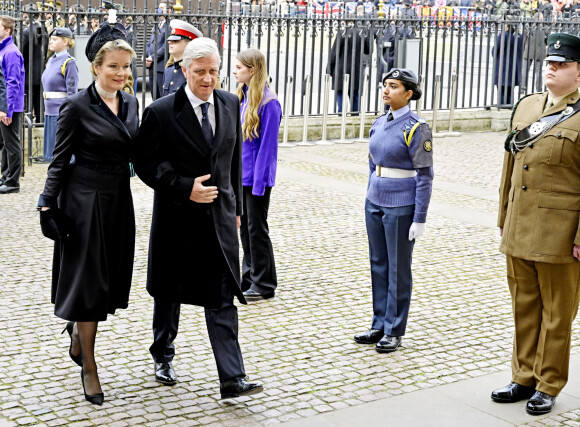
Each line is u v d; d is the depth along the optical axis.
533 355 5.57
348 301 7.45
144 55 13.92
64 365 5.91
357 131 16.78
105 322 6.71
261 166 7.17
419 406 5.46
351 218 10.39
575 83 5.32
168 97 5.41
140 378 5.75
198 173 5.37
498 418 5.32
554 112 5.36
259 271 7.40
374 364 6.12
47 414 5.16
